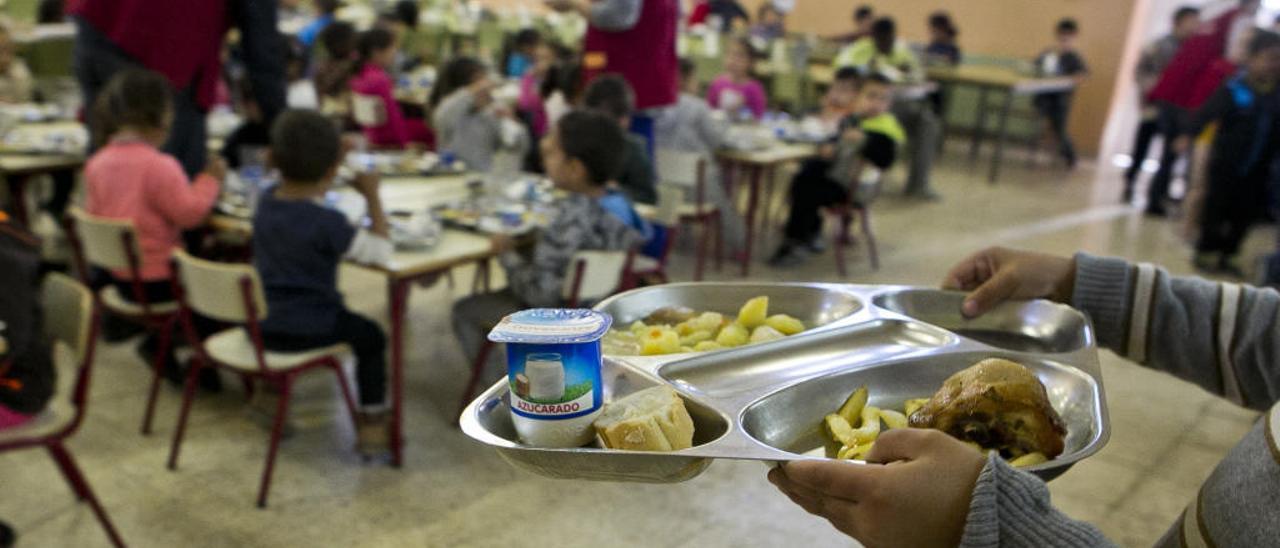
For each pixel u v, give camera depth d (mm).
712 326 942
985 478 560
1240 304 904
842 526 601
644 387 771
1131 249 5203
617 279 2592
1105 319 958
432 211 2818
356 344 2443
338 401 2887
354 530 2205
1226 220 4762
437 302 3846
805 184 4520
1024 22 8625
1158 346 935
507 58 6422
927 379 853
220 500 2299
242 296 2139
